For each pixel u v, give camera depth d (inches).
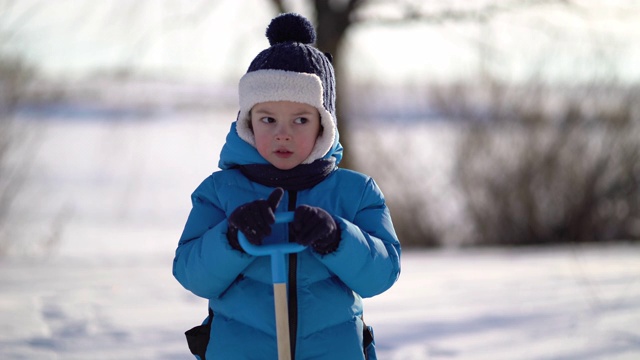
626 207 589.3
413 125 638.5
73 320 270.2
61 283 348.2
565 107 586.6
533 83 587.5
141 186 830.5
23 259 461.7
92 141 1087.0
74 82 535.2
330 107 131.0
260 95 124.3
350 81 614.2
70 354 228.1
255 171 128.1
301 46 128.8
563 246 565.6
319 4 570.3
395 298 311.3
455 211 608.7
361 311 130.6
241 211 112.9
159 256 489.1
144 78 531.5
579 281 342.3
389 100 619.5
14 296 314.0
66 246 542.0
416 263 434.9
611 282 336.8
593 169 586.6
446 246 604.4
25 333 250.7
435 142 615.2
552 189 593.0
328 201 128.3
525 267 401.7
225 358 122.3
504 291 323.9
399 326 261.6
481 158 599.2
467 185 603.8
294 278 123.0
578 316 271.3
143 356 226.7
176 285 345.4
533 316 273.7
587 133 586.6
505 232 601.6
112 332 253.4
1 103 526.6
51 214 642.2
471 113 602.9
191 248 125.3
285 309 115.9
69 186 797.2
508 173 597.3
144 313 283.6
